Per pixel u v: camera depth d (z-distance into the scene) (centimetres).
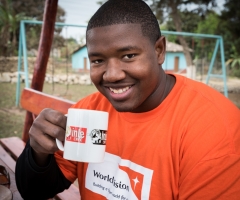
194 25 1912
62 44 1953
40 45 338
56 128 109
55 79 1303
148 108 119
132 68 102
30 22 745
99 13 105
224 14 1480
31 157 126
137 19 103
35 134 112
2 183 151
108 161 127
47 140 111
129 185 118
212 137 102
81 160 100
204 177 99
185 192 103
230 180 98
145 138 116
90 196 131
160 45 114
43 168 126
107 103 138
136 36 101
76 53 2119
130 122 123
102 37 102
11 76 1209
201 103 112
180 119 111
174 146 109
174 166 109
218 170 97
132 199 115
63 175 139
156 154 111
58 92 1060
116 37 100
